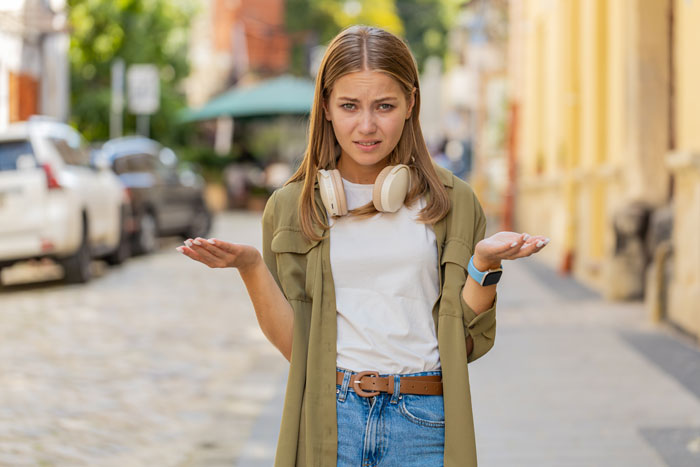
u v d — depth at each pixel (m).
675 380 7.83
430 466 2.89
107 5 28.94
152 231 19.36
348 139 2.92
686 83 9.74
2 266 13.82
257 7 50.41
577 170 15.28
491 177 27.83
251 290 2.93
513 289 13.92
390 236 2.95
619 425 6.55
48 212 13.54
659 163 12.01
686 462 5.70
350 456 2.86
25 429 6.62
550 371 8.26
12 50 19.67
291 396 2.91
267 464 5.84
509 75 25.34
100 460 5.93
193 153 35.91
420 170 3.01
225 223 29.45
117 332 10.49
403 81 2.90
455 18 63.28
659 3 11.88
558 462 5.75
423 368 2.91
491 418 6.79
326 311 2.94
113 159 18.69
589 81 14.69
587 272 14.60
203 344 9.88
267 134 39.19
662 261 10.29
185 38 33.41
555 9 18.14
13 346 9.62
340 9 53.78
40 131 13.98
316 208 2.98
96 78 30.38
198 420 6.93
